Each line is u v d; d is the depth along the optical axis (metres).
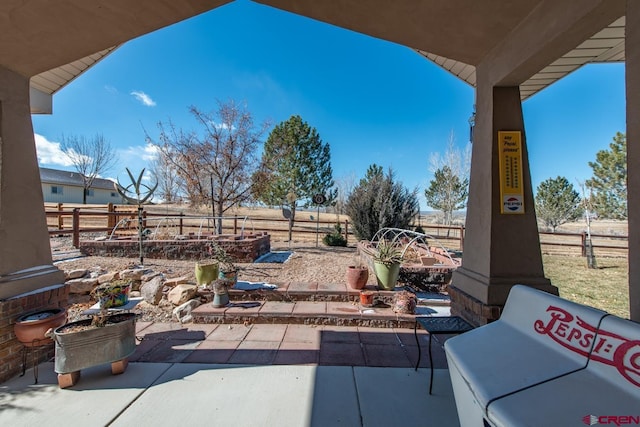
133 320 2.67
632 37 1.37
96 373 2.58
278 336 3.42
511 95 2.59
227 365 2.75
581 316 1.12
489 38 2.41
